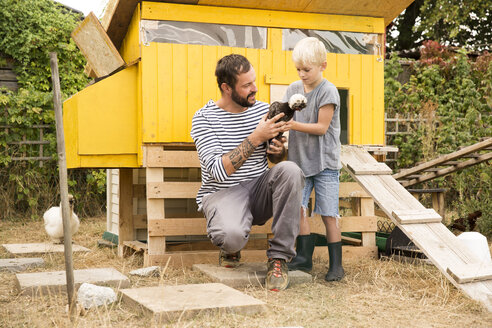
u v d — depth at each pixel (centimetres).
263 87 414
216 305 254
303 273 341
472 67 927
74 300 246
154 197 388
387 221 600
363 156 401
